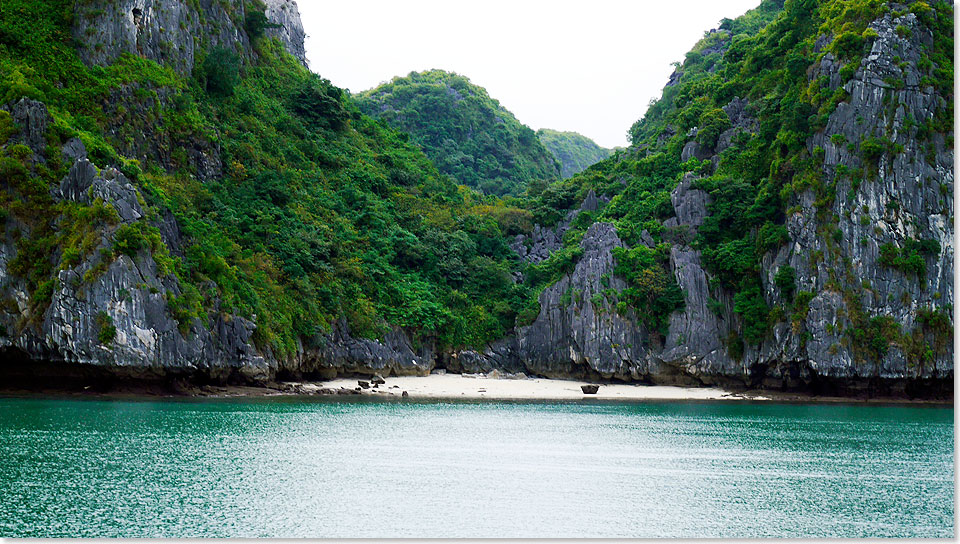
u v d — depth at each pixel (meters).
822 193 85.56
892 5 89.69
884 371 80.94
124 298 64.75
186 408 62.00
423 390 82.25
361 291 90.69
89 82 83.56
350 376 85.44
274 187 95.62
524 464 46.56
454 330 95.50
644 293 90.94
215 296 71.06
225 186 93.31
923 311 81.56
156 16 96.06
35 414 56.25
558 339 95.25
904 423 65.31
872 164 84.31
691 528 35.09
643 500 39.28
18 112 69.88
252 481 40.81
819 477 44.50
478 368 95.75
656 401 80.38
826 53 90.38
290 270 83.00
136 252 66.31
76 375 66.19
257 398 70.38
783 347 84.69
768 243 87.62
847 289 82.88
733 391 87.81
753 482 43.19
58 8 88.62
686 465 47.16
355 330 85.81
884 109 85.25
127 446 47.16
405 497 38.84
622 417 67.12
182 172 89.88
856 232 83.50
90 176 68.44
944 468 47.09
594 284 93.25
